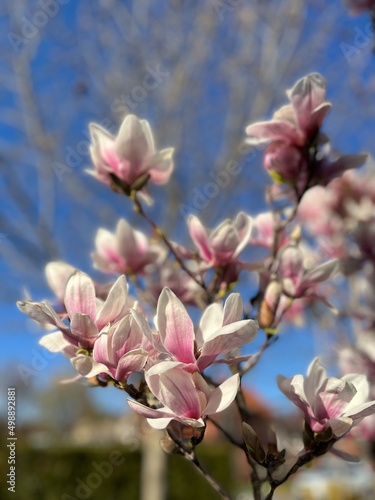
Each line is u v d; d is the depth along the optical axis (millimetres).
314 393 399
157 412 353
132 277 594
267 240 604
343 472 2129
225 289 531
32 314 394
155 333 369
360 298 932
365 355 749
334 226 1011
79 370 380
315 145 525
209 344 349
